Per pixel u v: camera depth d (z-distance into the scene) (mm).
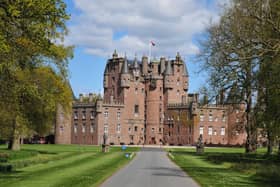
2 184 25812
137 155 72312
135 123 160250
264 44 34344
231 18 42375
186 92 168125
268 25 33719
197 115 151875
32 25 25047
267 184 27953
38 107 62344
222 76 53719
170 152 86562
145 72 165500
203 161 56125
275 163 46469
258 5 34688
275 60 32625
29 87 46969
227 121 154750
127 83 158625
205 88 57062
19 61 35344
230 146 151500
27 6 23203
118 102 156625
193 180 30062
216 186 26219
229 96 56125
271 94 36969
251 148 64875
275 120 39031
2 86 37375
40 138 154875
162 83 163375
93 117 152375
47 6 23938
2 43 22438
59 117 153375
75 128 156750
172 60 165875
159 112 162750
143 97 163500
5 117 54062
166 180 29844
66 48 65625
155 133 161375
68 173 34312
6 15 23328
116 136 155000
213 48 51031
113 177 31641
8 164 42219
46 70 60719
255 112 46281
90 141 152375
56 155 67250
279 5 32812
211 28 52750
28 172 35375
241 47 37500
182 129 155625
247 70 44094
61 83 65562
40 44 26531
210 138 153375
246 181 29875
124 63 160500
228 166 45688
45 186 24922
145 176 32781
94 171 36844
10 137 68438
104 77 166125
